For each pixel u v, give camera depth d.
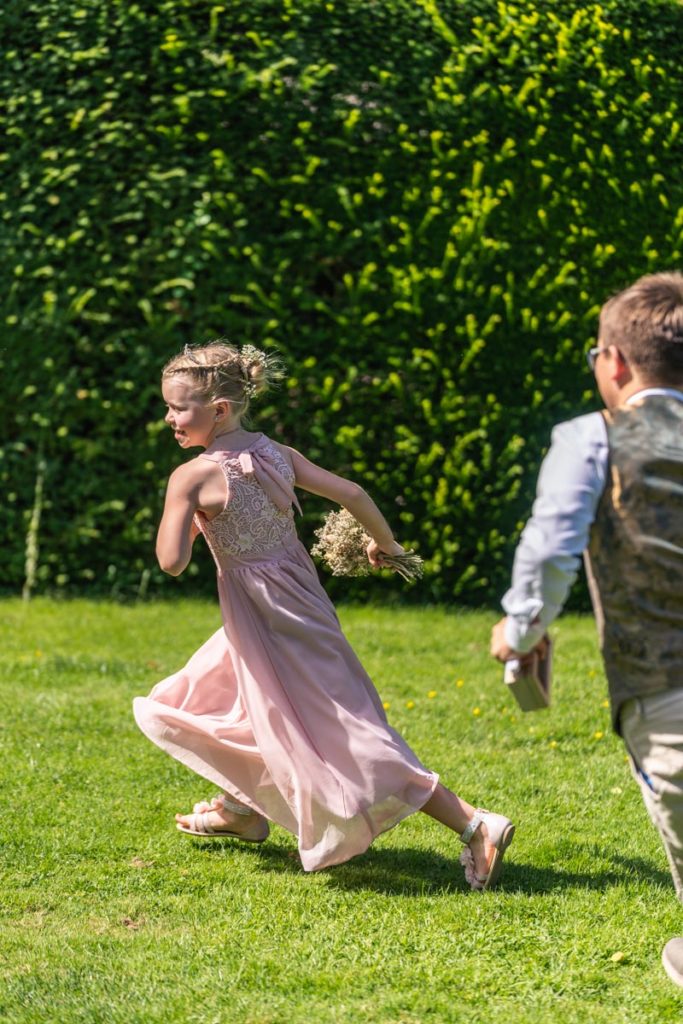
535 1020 3.18
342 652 4.09
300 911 3.87
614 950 3.58
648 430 2.99
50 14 7.86
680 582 2.95
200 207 7.85
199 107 7.79
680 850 3.07
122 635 7.41
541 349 8.02
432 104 7.82
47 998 3.29
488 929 3.70
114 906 3.92
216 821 4.40
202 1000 3.28
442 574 8.30
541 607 2.93
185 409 4.08
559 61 7.83
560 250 7.95
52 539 8.29
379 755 3.93
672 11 8.17
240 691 4.09
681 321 3.04
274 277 7.92
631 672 2.99
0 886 4.06
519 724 5.88
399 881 4.13
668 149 7.96
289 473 4.14
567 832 4.57
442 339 8.02
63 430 8.09
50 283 7.96
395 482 8.13
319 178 7.86
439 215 7.90
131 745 5.48
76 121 7.75
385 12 7.89
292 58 7.77
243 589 4.06
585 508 2.94
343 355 8.04
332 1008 3.24
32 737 5.55
